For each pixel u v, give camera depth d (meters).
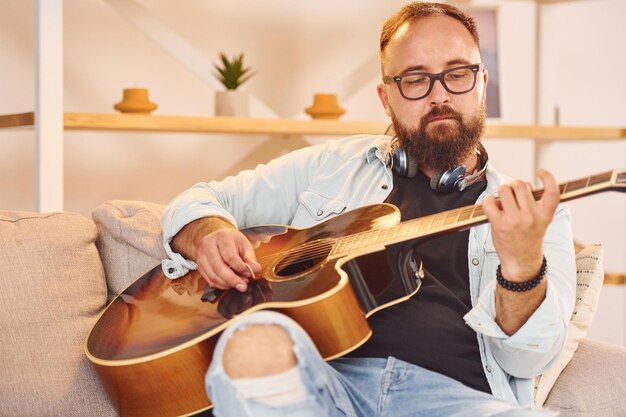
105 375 1.49
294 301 1.42
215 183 1.99
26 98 3.27
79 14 3.35
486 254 1.72
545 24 3.60
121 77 3.43
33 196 3.31
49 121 2.49
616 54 4.06
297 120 3.01
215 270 1.60
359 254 1.52
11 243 1.74
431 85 1.78
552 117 3.62
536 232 1.38
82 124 2.66
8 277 1.70
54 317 1.71
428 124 1.79
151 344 1.48
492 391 1.62
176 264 1.74
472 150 1.80
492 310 1.53
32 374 1.66
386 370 1.59
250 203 1.97
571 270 1.66
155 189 3.53
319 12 3.72
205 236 1.67
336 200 1.90
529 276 1.45
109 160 3.45
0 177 3.27
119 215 1.93
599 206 4.11
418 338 1.64
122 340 1.53
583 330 1.82
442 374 1.62
